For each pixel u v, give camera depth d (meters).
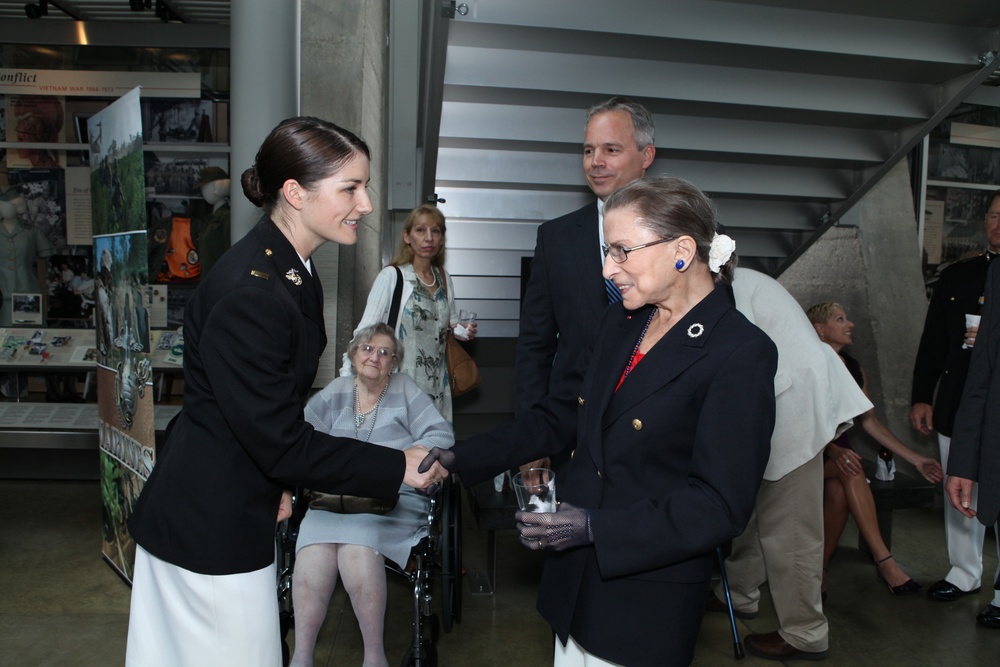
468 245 5.41
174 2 4.98
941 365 3.72
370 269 4.44
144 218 2.88
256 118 3.04
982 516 2.49
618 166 2.23
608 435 1.46
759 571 3.14
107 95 4.82
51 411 4.80
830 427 2.60
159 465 1.55
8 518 4.21
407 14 4.75
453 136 4.38
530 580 3.61
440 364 3.62
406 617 3.20
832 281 5.23
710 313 1.41
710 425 1.32
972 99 5.78
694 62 4.11
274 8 3.01
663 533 1.30
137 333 3.00
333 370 3.75
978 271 3.52
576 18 3.70
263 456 1.45
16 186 4.85
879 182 5.11
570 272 2.29
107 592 3.34
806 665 2.82
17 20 4.66
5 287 4.89
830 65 4.07
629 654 1.39
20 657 2.77
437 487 2.28
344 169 1.52
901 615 3.26
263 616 1.51
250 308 1.42
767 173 4.76
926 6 3.73
